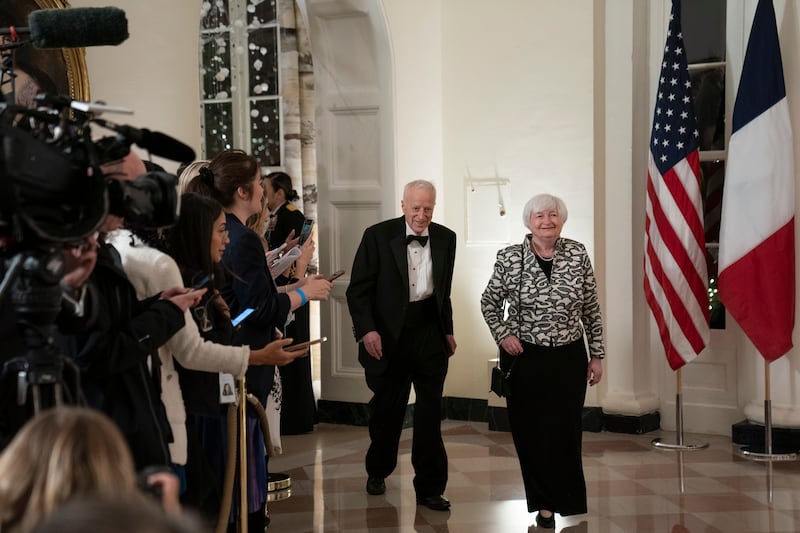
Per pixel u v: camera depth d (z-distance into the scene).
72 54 6.31
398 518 4.93
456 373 7.39
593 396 6.87
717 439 6.57
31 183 1.88
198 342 2.85
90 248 2.16
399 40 7.02
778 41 6.00
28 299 1.95
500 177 7.11
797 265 6.07
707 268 6.71
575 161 6.87
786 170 5.98
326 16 7.07
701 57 6.68
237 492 3.46
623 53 6.75
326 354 7.31
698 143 6.33
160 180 2.23
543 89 6.95
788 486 5.41
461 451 6.41
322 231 7.24
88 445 1.27
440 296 5.11
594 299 4.75
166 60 7.14
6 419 2.07
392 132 6.98
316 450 6.48
